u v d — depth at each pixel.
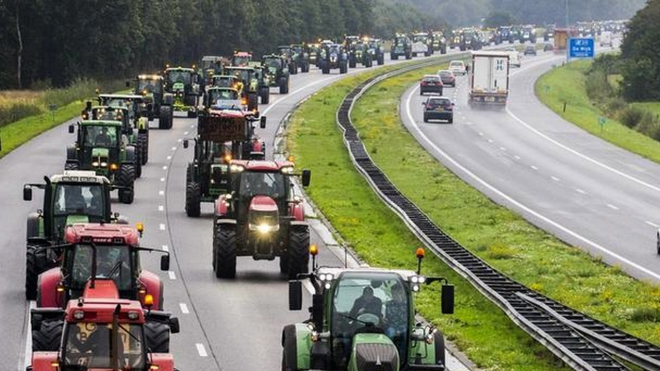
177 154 177.00
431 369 55.38
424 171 168.38
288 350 56.09
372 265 101.06
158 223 119.19
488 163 179.62
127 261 66.94
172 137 197.62
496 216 132.25
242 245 93.00
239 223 93.12
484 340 75.25
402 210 126.88
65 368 49.66
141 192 140.12
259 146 139.50
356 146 191.38
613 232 125.88
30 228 84.06
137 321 50.41
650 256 112.81
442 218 132.12
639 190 157.38
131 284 66.62
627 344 73.88
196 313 80.50
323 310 56.12
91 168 129.12
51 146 179.50
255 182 93.56
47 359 50.75
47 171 152.75
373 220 127.62
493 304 86.38
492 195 150.12
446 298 55.78
